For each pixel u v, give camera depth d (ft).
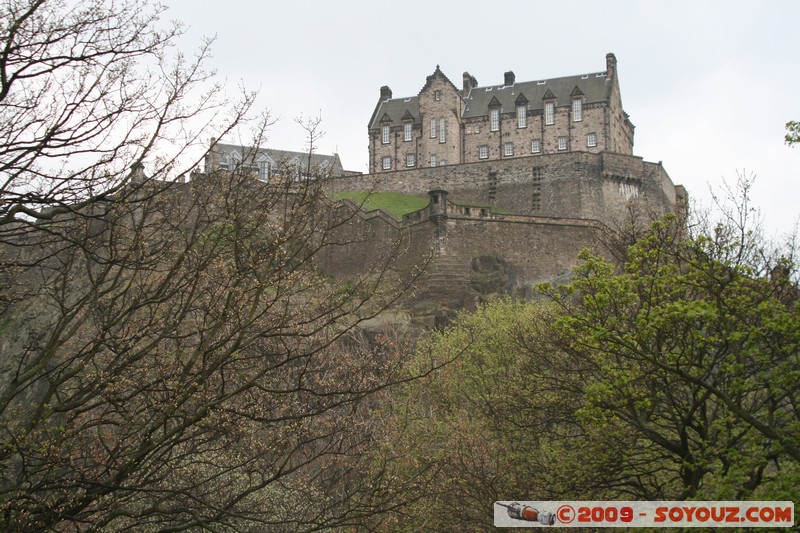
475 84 333.42
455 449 95.40
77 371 46.57
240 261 53.42
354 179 276.82
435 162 309.42
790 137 59.11
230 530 69.41
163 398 49.88
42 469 46.52
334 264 222.07
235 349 47.80
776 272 70.03
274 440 56.70
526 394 91.81
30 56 45.60
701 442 64.95
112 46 47.75
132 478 49.60
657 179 268.21
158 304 51.06
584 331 65.57
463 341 143.54
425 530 89.25
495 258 214.48
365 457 83.66
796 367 60.95
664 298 70.90
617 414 68.44
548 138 302.45
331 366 72.64
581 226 225.76
